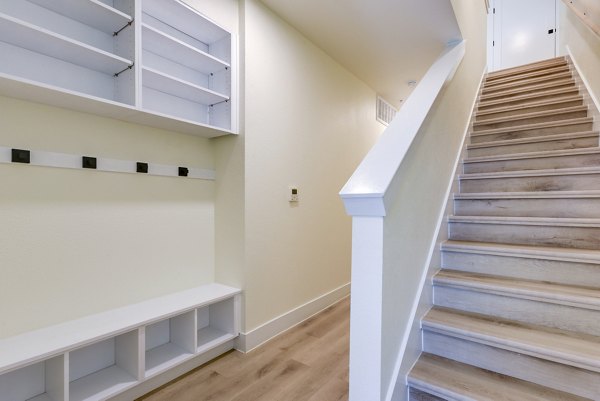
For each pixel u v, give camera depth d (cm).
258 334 226
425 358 139
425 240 159
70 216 160
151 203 196
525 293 139
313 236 286
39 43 139
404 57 307
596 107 243
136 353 162
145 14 186
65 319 158
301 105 269
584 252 148
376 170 116
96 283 170
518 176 212
